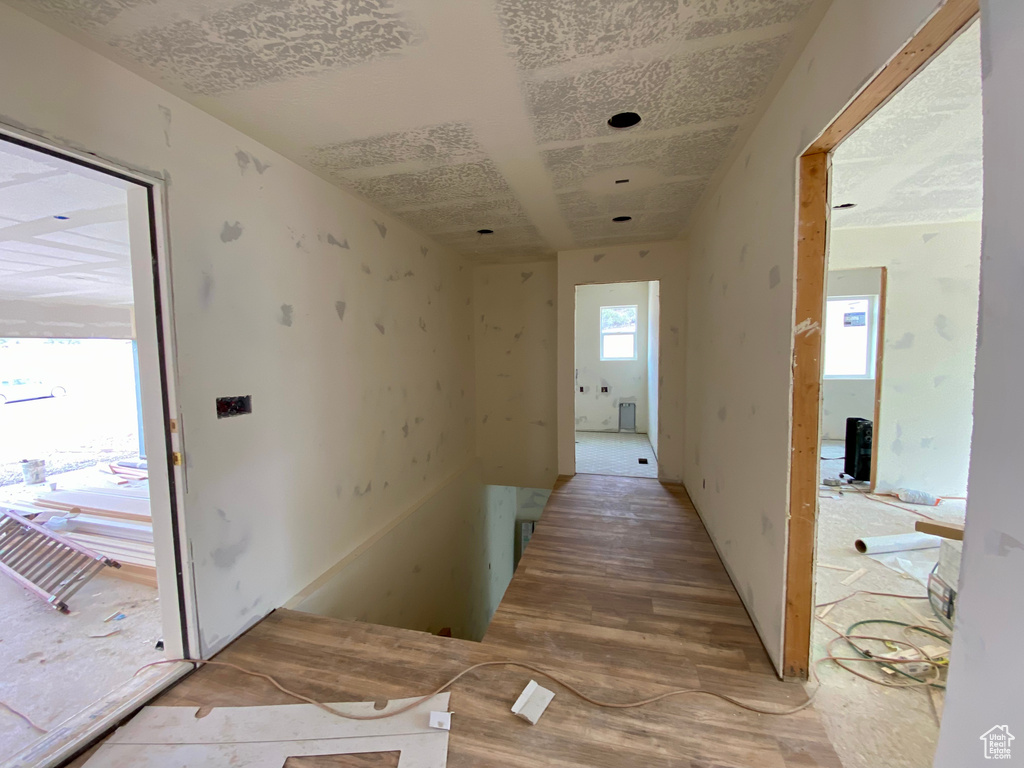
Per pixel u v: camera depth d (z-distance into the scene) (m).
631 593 2.25
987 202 0.70
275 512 2.07
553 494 3.84
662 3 1.21
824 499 3.80
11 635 2.37
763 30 1.32
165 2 1.16
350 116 1.77
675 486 4.05
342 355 2.58
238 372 1.87
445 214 3.06
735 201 2.24
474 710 1.47
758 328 1.90
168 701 1.52
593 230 3.53
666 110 1.77
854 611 2.14
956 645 0.80
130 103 1.45
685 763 1.26
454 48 1.38
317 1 1.17
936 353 3.74
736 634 1.90
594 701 1.50
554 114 1.78
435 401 3.91
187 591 1.66
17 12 1.18
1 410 6.68
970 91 1.68
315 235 2.34
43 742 1.33
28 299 5.67
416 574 3.48
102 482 5.66
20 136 1.19
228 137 1.82
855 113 1.19
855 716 1.50
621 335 7.23
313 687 1.58
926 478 3.83
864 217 3.43
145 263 1.57
